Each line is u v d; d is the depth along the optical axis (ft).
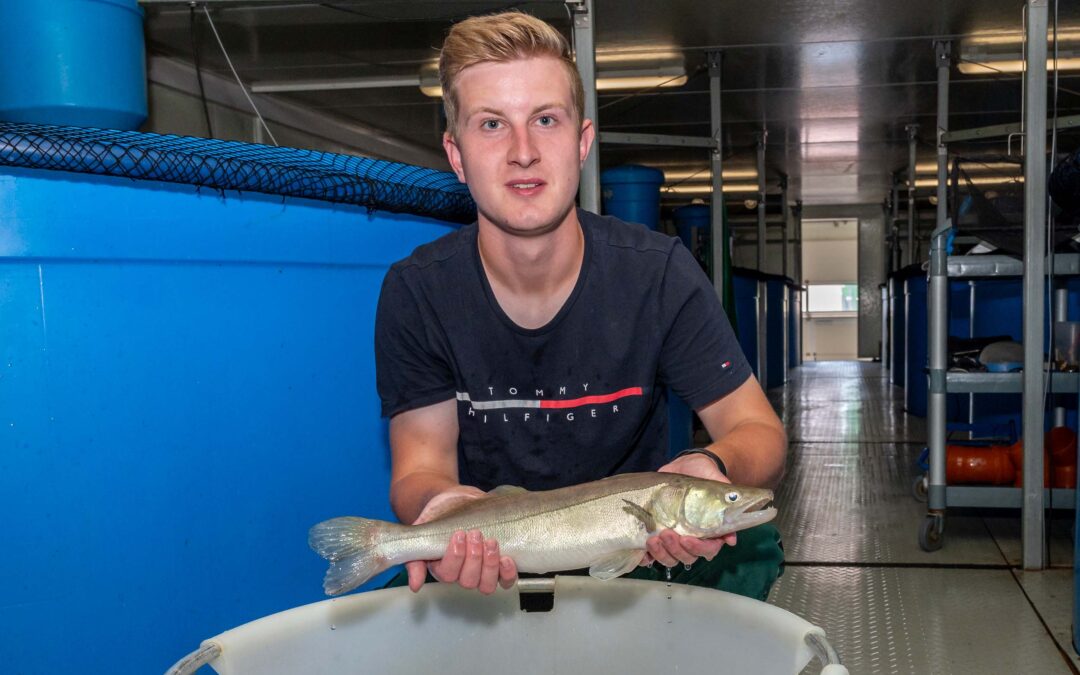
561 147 5.05
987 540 14.32
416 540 4.65
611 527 4.53
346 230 7.72
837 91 27.66
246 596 7.00
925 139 35.42
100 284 6.04
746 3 19.13
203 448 6.66
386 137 31.60
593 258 5.58
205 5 11.85
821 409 30.99
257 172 6.71
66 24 8.96
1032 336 12.76
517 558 4.61
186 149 6.49
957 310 21.94
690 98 28.17
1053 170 12.14
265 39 19.30
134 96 9.66
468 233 5.82
